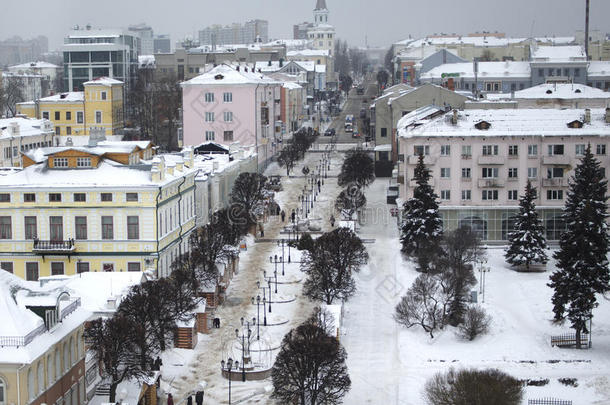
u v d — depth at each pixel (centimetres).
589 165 15012
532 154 17562
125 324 9856
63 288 9512
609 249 14475
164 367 11450
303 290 14188
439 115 18625
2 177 14075
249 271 15925
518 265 15962
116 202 13738
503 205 17700
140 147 15600
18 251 13850
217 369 11425
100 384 10419
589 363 11675
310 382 9538
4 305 8662
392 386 10881
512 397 9875
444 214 17788
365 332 12800
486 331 12650
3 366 8306
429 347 12181
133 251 13788
